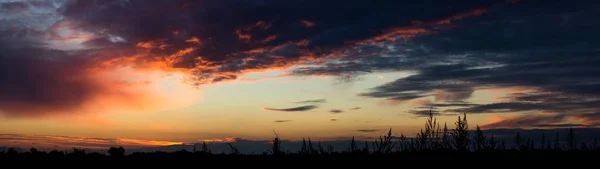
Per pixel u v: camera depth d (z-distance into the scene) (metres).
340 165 17.86
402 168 17.14
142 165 19.31
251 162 19.12
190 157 20.52
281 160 19.19
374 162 18.11
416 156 19.11
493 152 19.66
